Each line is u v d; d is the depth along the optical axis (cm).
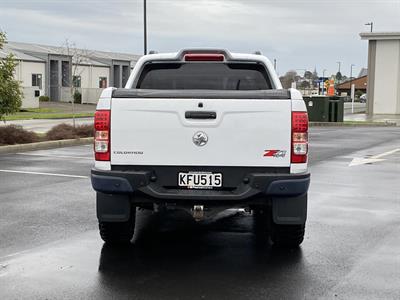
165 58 712
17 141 1598
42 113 3794
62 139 1742
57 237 648
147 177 540
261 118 535
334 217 763
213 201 539
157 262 561
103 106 545
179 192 540
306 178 538
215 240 647
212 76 729
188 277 516
